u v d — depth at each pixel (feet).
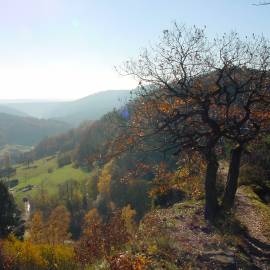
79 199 364.17
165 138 56.39
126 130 56.65
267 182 77.92
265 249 45.37
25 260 75.87
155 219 52.70
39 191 439.63
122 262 35.47
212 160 55.52
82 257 49.49
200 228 49.34
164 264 35.55
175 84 53.78
